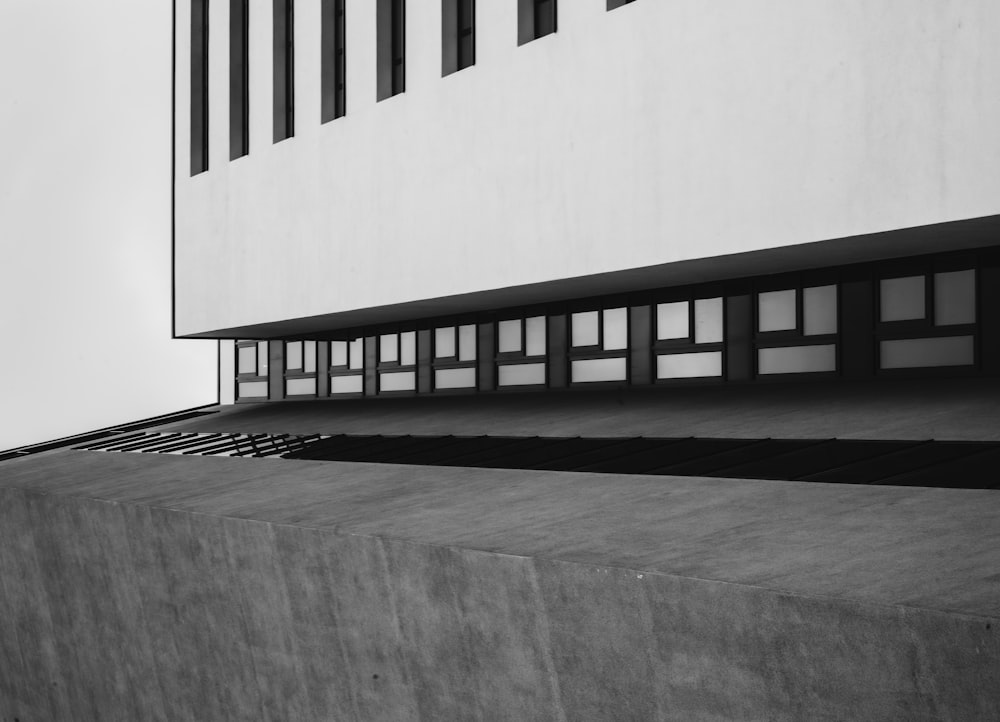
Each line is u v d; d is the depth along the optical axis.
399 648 9.27
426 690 9.08
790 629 5.74
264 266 21.62
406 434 17.45
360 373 24.06
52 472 19.92
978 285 12.26
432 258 16.78
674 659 6.52
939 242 11.37
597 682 7.18
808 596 5.62
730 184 11.71
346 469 14.33
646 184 12.78
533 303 18.59
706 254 12.03
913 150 9.84
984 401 11.20
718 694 6.27
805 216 10.89
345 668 10.19
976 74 9.29
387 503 11.05
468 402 19.95
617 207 13.23
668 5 12.39
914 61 9.80
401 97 17.34
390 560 9.07
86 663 16.66
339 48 19.56
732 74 11.62
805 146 10.84
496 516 9.44
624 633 6.86
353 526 9.82
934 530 6.76
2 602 19.53
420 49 16.92
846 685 5.50
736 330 15.27
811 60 10.74
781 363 14.70
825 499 8.29
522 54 14.72
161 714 14.56
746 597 5.96
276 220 21.16
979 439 9.49
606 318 17.47
